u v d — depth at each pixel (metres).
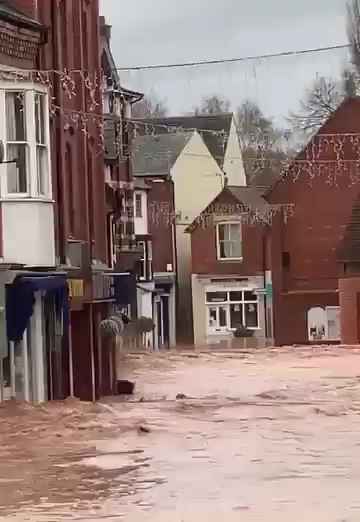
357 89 102.00
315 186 104.19
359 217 98.56
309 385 60.19
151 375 70.00
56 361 48.41
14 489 27.78
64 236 48.72
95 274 53.53
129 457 32.78
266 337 111.56
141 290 106.00
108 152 76.25
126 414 43.81
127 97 84.06
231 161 128.25
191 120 127.38
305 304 104.19
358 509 24.67
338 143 103.00
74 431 38.34
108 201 72.75
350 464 31.09
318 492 26.84
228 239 113.44
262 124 97.00
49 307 47.53
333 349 90.88
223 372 71.38
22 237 44.28
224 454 33.16
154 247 115.00
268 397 52.94
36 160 44.72
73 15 54.19
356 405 48.25
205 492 27.02
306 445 35.09
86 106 55.94
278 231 105.19
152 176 115.50
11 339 43.38
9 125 44.34
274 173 127.25
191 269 116.25
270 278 110.44
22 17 44.81
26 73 45.44
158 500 26.09
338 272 101.44
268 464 31.20
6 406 42.94
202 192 121.62
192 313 115.81
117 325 55.94
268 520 23.64
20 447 34.81
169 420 41.91
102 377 56.38
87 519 24.06
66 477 29.42
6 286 43.12
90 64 57.62
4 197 43.97
